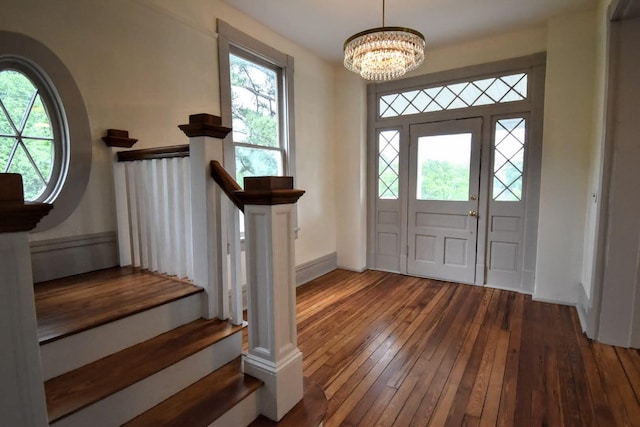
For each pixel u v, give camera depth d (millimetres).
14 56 1818
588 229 3092
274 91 3703
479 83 3840
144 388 1367
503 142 3766
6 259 781
